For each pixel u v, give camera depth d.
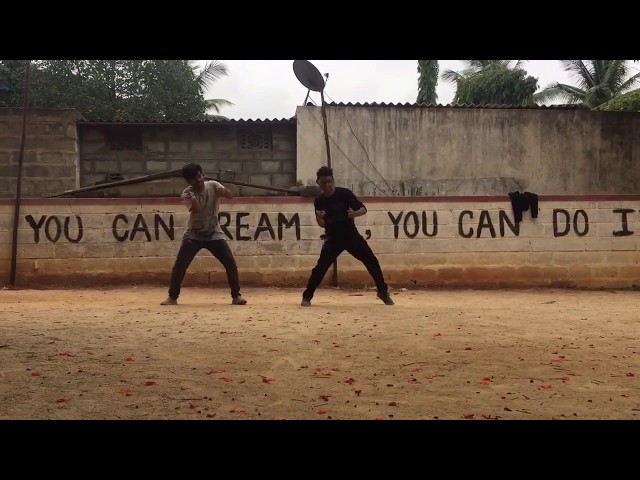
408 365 5.21
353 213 9.40
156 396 4.28
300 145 19.64
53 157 18.61
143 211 13.02
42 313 8.20
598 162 20.84
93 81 28.06
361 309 8.96
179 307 9.16
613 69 31.45
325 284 13.17
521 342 6.25
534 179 20.59
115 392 4.36
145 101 28.41
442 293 12.66
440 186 20.22
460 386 4.58
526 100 28.62
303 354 5.60
